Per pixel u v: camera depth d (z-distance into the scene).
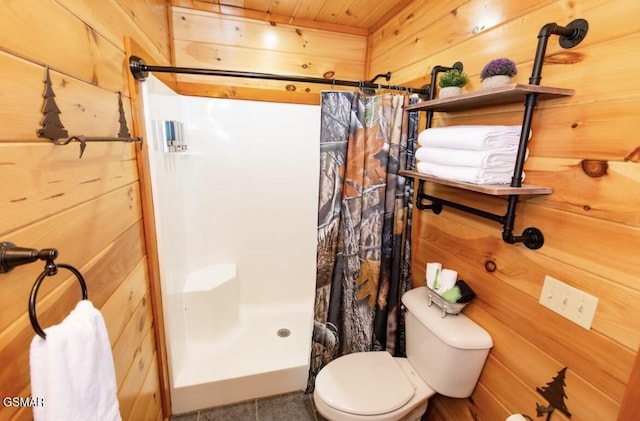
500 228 1.14
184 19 1.83
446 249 1.46
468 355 1.20
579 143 0.85
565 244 0.90
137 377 1.17
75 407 0.53
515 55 1.06
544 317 0.98
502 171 1.01
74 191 0.73
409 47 1.70
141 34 1.30
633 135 0.73
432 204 1.55
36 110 0.59
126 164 1.10
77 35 0.76
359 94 1.48
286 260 2.38
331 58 2.12
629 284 0.75
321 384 1.36
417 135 1.56
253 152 2.15
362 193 1.56
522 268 1.05
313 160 2.27
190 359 1.84
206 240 2.18
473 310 1.29
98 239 0.86
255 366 1.80
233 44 1.93
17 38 0.54
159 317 1.44
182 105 1.94
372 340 1.70
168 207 1.65
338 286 1.64
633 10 0.72
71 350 0.52
